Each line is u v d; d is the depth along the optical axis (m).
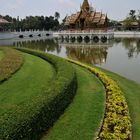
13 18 132.62
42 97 11.81
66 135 10.93
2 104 13.12
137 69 29.17
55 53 48.81
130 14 141.12
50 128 11.51
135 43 68.88
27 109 10.21
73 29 99.25
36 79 18.50
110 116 12.33
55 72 21.19
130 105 15.35
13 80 17.83
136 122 12.90
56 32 108.00
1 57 27.38
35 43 73.25
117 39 87.50
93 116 12.89
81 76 21.81
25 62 25.12
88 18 97.06
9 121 9.00
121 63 34.09
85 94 16.48
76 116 12.86
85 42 77.50
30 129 9.55
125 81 22.28
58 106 12.64
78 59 39.50
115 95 15.49
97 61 36.69
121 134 10.45
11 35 92.06
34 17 129.88
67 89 14.19
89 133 11.12
